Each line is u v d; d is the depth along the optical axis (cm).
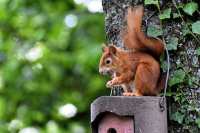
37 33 1725
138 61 872
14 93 1767
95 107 848
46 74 1756
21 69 1762
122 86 906
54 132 1695
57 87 1762
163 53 864
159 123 828
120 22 923
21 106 1762
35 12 1739
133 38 862
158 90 859
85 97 1738
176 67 864
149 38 864
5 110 1764
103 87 1712
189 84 858
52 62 1744
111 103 830
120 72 885
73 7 1762
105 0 943
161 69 862
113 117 842
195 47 866
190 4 868
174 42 866
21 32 1777
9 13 1755
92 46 1647
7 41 1781
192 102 855
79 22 1703
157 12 881
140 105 824
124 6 920
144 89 854
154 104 828
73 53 1731
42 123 1744
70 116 1742
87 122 1722
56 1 1759
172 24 873
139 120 823
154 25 878
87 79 1720
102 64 908
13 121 1755
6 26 1788
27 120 1745
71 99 1745
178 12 870
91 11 1733
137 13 858
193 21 873
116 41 930
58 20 1719
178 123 855
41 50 1759
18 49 1766
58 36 1739
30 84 1761
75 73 1731
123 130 832
